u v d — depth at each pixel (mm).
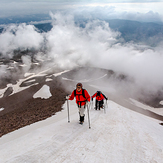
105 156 4906
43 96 60906
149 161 5082
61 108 25812
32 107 36031
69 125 7918
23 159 4070
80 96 7020
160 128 12094
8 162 3857
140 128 9367
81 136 6340
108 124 9078
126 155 5242
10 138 8727
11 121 20391
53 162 4129
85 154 4828
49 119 15883
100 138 6477
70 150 4969
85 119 9648
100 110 13891
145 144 6633
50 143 5328
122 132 7867
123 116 12477
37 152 4574
